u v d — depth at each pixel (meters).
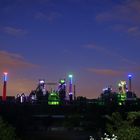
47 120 63.47
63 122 60.69
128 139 35.22
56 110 64.44
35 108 64.31
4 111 62.09
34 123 61.44
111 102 66.12
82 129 57.62
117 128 40.06
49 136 58.44
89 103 65.38
